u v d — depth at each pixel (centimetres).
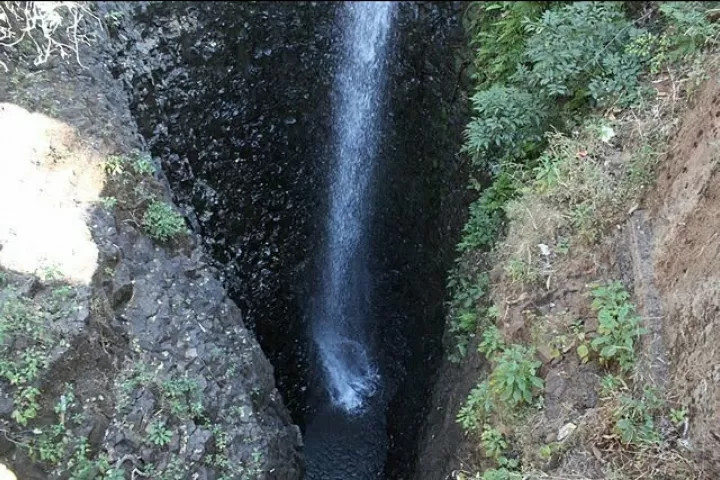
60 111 601
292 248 921
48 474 461
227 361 595
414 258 834
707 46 523
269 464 582
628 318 447
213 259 836
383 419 875
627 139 526
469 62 701
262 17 823
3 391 459
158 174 706
